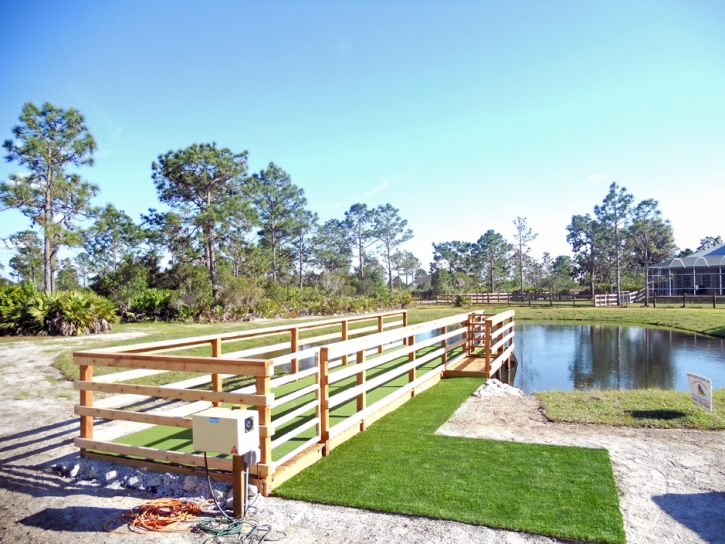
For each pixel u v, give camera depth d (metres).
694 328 21.53
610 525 3.40
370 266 68.50
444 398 7.37
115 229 34.62
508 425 5.92
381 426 5.90
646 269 34.69
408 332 7.25
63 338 15.38
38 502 4.09
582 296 45.69
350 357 10.47
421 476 4.31
